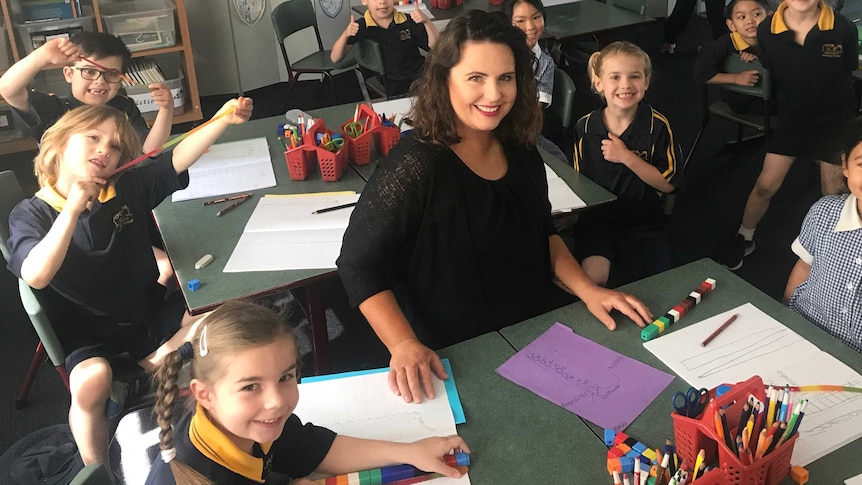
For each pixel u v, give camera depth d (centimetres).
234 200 208
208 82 480
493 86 137
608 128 243
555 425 125
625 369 138
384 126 233
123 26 392
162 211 203
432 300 160
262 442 104
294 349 105
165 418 104
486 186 151
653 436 122
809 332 146
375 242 147
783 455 107
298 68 415
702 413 114
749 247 308
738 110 350
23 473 198
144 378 178
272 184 219
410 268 156
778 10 292
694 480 106
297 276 172
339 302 278
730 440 105
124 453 129
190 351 106
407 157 146
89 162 178
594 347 144
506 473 116
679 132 423
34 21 371
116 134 182
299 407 129
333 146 222
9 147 390
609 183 242
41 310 164
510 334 148
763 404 108
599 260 226
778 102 299
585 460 118
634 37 556
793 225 332
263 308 107
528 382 135
